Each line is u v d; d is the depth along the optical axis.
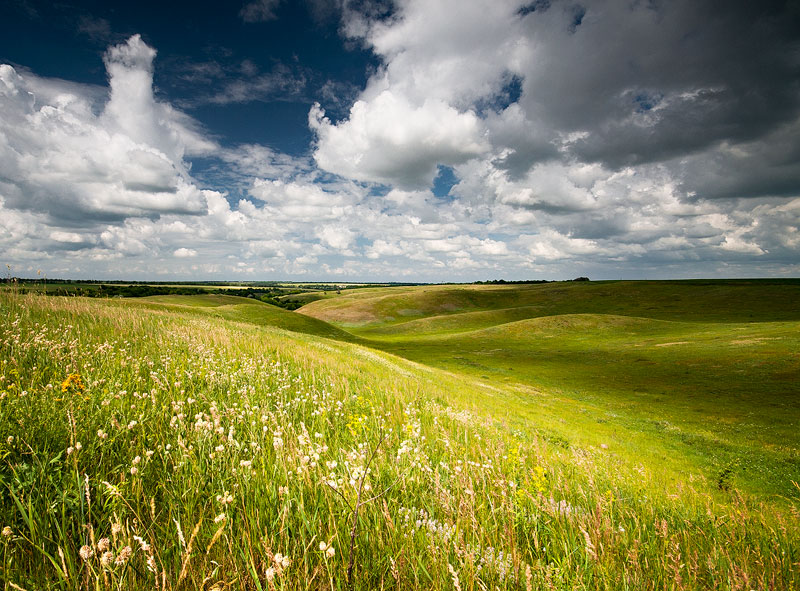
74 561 2.41
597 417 29.44
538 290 172.88
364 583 2.66
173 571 2.45
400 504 3.95
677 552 3.63
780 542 4.55
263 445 4.55
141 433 4.30
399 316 145.88
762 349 49.53
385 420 7.80
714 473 19.00
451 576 2.69
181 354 9.79
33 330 9.04
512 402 29.30
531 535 3.71
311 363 14.74
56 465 3.33
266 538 2.69
